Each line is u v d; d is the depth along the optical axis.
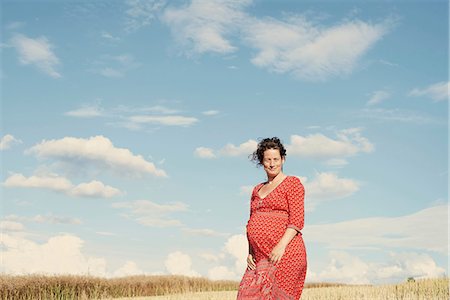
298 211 6.91
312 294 17.81
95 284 23.72
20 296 21.39
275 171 7.07
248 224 7.14
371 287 19.58
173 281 27.42
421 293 17.09
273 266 6.80
